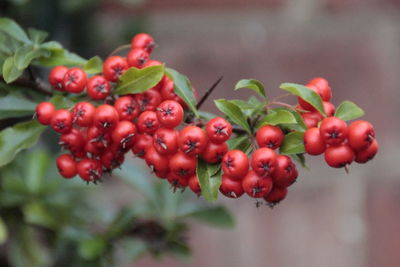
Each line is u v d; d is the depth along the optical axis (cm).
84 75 44
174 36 72
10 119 48
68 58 46
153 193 57
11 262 57
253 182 42
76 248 56
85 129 44
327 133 42
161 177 44
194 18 72
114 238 55
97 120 43
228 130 42
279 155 43
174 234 55
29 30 46
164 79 44
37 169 56
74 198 57
